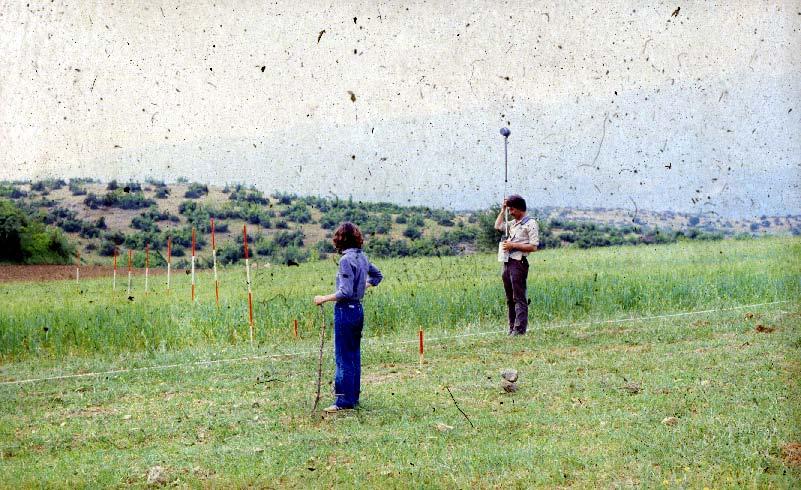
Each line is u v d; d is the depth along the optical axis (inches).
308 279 796.0
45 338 454.9
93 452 245.1
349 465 220.7
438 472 209.8
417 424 261.0
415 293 547.8
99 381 359.6
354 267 279.9
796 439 225.9
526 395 301.0
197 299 568.7
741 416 251.9
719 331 429.4
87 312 496.7
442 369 360.5
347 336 282.8
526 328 455.8
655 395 288.4
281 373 364.2
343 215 1510.8
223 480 210.5
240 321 485.1
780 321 445.7
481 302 532.4
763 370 319.9
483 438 241.9
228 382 346.6
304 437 249.9
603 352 387.2
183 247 1509.6
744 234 1240.2
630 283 576.7
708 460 211.9
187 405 305.4
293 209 1617.9
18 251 1455.5
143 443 255.9
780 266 663.8
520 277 449.7
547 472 206.5
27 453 249.1
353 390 285.0
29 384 357.7
